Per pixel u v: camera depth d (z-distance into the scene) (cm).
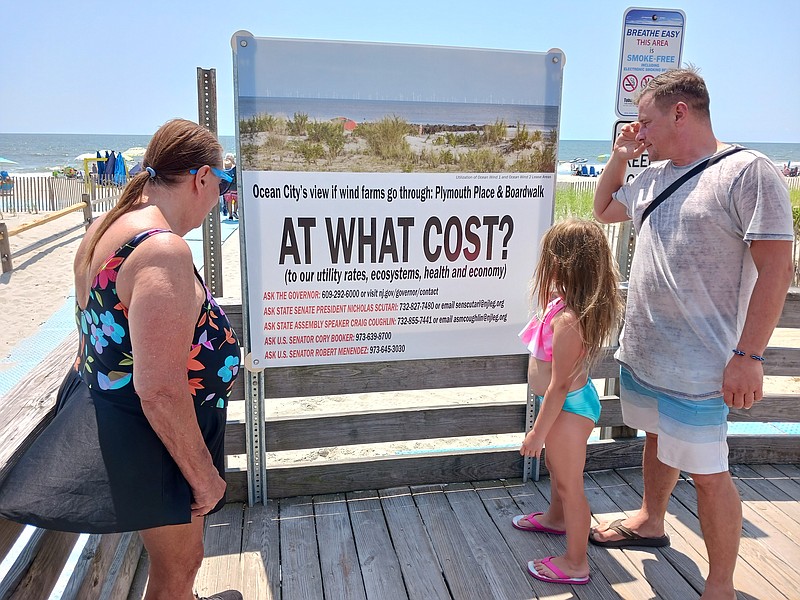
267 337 291
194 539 177
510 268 308
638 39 315
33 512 141
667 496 273
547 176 302
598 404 252
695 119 224
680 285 225
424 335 307
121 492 146
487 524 296
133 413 151
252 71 263
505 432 336
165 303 139
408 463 326
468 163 292
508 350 318
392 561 268
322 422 314
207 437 171
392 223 290
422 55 276
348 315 296
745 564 268
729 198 212
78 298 165
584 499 250
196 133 163
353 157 279
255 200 276
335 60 269
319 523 295
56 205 1933
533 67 288
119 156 2147
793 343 731
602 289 226
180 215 164
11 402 188
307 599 244
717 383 221
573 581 252
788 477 347
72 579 198
